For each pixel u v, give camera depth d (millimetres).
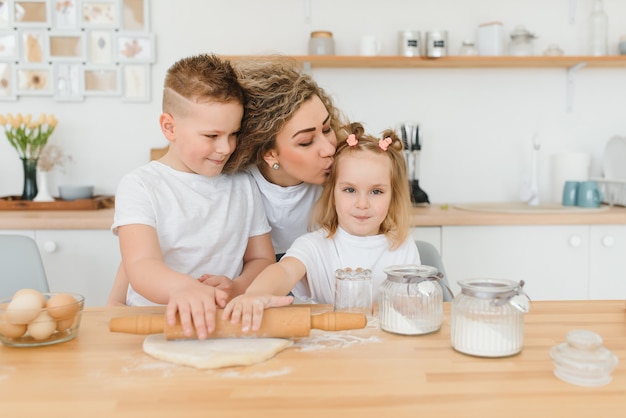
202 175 1238
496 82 2605
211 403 609
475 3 2574
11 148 2557
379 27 2572
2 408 600
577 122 2629
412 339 829
